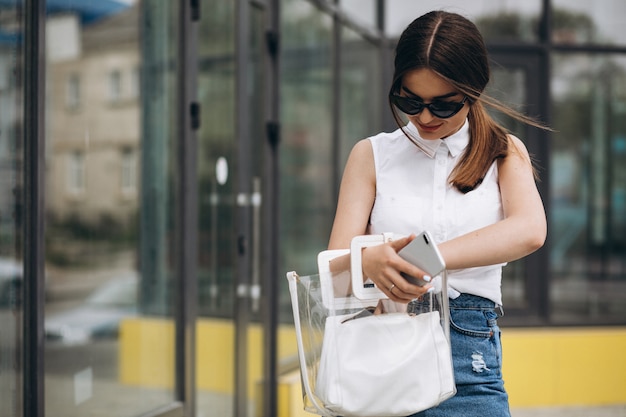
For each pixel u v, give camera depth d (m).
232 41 5.06
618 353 7.37
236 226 5.08
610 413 6.93
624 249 7.82
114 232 3.89
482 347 1.89
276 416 5.49
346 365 1.70
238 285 5.07
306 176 6.21
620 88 7.83
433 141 1.89
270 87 5.59
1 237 3.17
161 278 4.30
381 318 1.73
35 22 3.28
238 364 5.08
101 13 3.77
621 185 7.83
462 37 1.76
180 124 4.49
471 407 1.88
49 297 3.43
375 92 7.64
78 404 3.61
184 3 4.49
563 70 7.78
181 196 4.49
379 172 1.95
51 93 3.42
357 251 1.72
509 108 1.83
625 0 7.82
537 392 7.27
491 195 1.89
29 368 3.28
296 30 6.02
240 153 5.12
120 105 3.94
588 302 7.77
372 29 7.51
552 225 7.74
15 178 3.22
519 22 7.75
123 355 3.95
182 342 4.45
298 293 1.74
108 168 3.84
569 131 7.78
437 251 1.59
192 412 4.51
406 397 1.71
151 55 4.21
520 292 7.68
